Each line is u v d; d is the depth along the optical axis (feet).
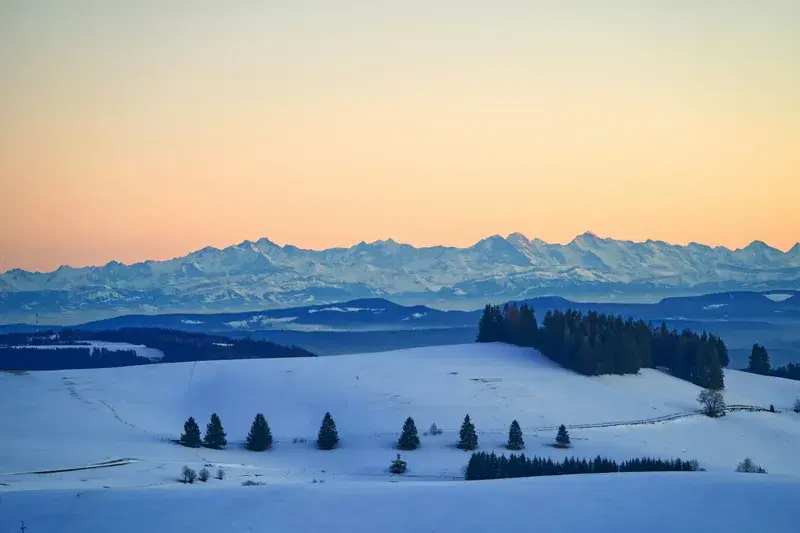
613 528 494.18
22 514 547.49
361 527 509.35
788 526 493.36
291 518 525.75
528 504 536.01
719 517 506.07
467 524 507.30
